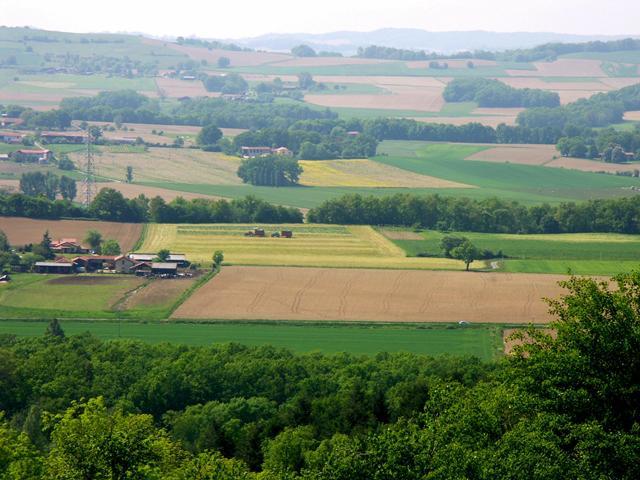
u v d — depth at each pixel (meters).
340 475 91.81
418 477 88.88
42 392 168.75
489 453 87.81
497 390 101.88
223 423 153.75
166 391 170.50
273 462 121.94
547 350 94.50
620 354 91.00
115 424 103.19
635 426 87.19
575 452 89.19
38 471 102.75
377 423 138.38
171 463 106.50
